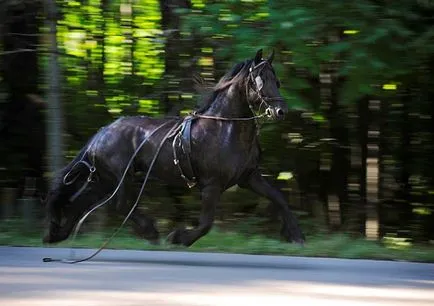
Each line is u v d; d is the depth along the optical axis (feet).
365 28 43.57
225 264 33.45
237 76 33.78
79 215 38.88
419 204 53.83
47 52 47.52
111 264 33.17
